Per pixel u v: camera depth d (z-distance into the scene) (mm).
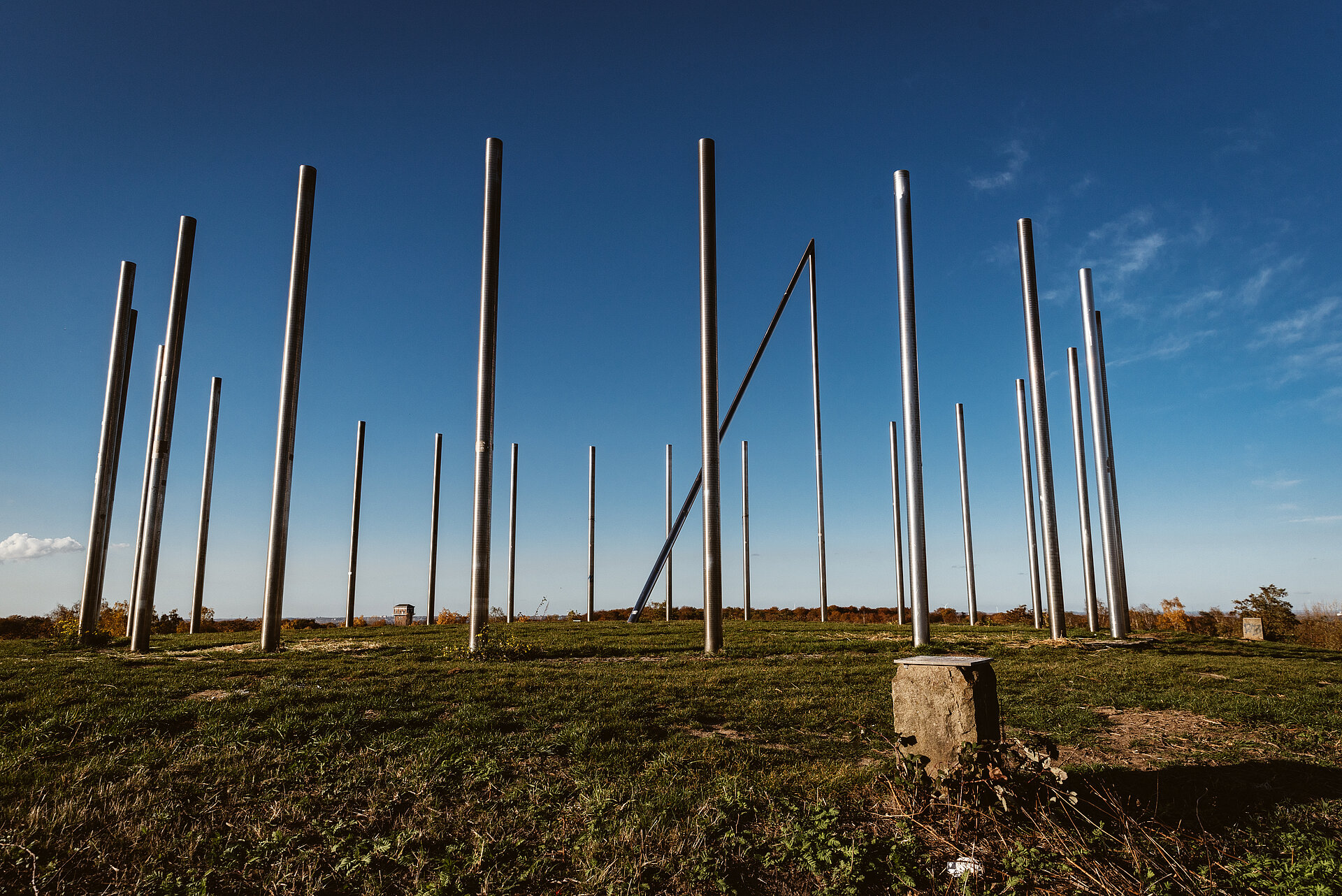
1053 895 5766
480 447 18578
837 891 5832
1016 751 6938
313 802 7117
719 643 18438
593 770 8125
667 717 10484
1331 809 7488
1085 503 30156
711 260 20172
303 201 20484
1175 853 6367
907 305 22062
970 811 6594
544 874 6113
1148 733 10383
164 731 9117
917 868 6113
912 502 21109
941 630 27406
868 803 7238
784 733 9969
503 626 30469
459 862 6219
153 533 19688
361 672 13695
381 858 6242
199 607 30422
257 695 10867
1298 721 11070
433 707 10594
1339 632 42156
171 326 21078
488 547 18172
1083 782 7762
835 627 29281
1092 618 29719
